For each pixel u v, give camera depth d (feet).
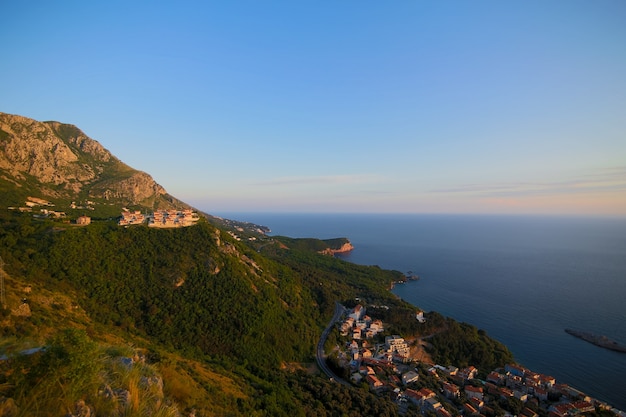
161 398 57.31
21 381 39.01
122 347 71.00
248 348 248.32
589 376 274.16
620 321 388.78
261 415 131.64
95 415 41.42
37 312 157.99
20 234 268.82
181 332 239.71
